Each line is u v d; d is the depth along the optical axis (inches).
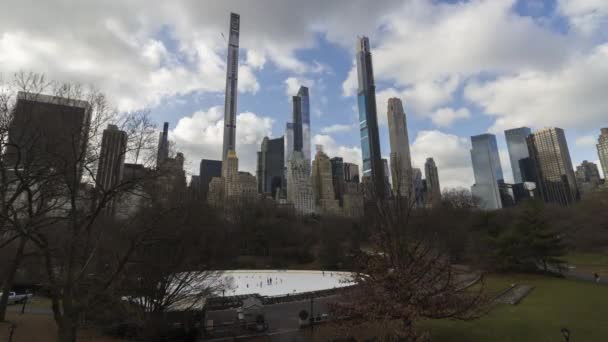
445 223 2105.1
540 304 1182.3
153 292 912.9
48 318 1152.8
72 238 678.5
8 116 726.5
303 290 2257.6
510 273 1891.0
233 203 3782.0
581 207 2807.6
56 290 661.3
